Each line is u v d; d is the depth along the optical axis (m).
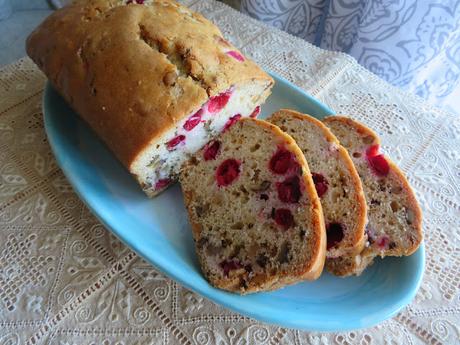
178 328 0.19
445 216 0.23
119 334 0.18
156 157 0.21
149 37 0.21
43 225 0.21
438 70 0.36
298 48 0.31
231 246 0.19
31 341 0.18
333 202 0.20
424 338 0.19
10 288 0.19
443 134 0.27
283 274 0.18
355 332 0.19
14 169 0.23
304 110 0.26
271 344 0.18
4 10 0.43
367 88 0.29
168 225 0.21
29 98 0.27
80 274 0.20
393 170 0.21
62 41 0.23
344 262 0.20
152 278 0.20
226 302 0.18
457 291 0.20
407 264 0.19
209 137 0.23
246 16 0.34
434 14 0.31
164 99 0.20
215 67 0.21
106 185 0.22
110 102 0.20
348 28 0.37
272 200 0.19
